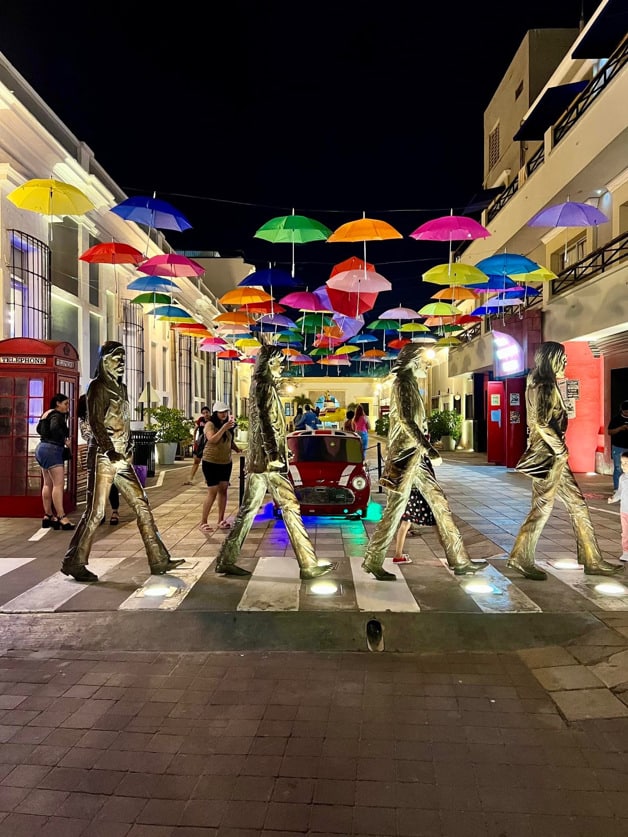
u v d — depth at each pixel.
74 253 16.61
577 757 3.35
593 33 14.08
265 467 6.41
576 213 11.14
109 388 6.44
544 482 6.44
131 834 2.74
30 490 10.23
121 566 7.08
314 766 3.27
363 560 7.26
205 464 9.19
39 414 10.20
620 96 11.97
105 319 18.86
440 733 3.61
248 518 6.63
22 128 12.79
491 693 4.14
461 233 11.14
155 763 3.30
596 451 16.52
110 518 10.07
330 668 4.56
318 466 10.05
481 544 8.23
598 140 12.96
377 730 3.65
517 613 5.41
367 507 10.54
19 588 6.24
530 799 2.98
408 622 5.26
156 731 3.64
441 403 34.88
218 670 4.53
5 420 10.20
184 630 5.19
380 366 57.62
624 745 3.47
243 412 50.50
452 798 2.99
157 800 2.98
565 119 16.06
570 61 17.28
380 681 4.33
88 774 3.20
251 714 3.85
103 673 4.48
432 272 13.12
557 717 3.81
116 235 19.61
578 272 16.92
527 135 19.11
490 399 20.88
